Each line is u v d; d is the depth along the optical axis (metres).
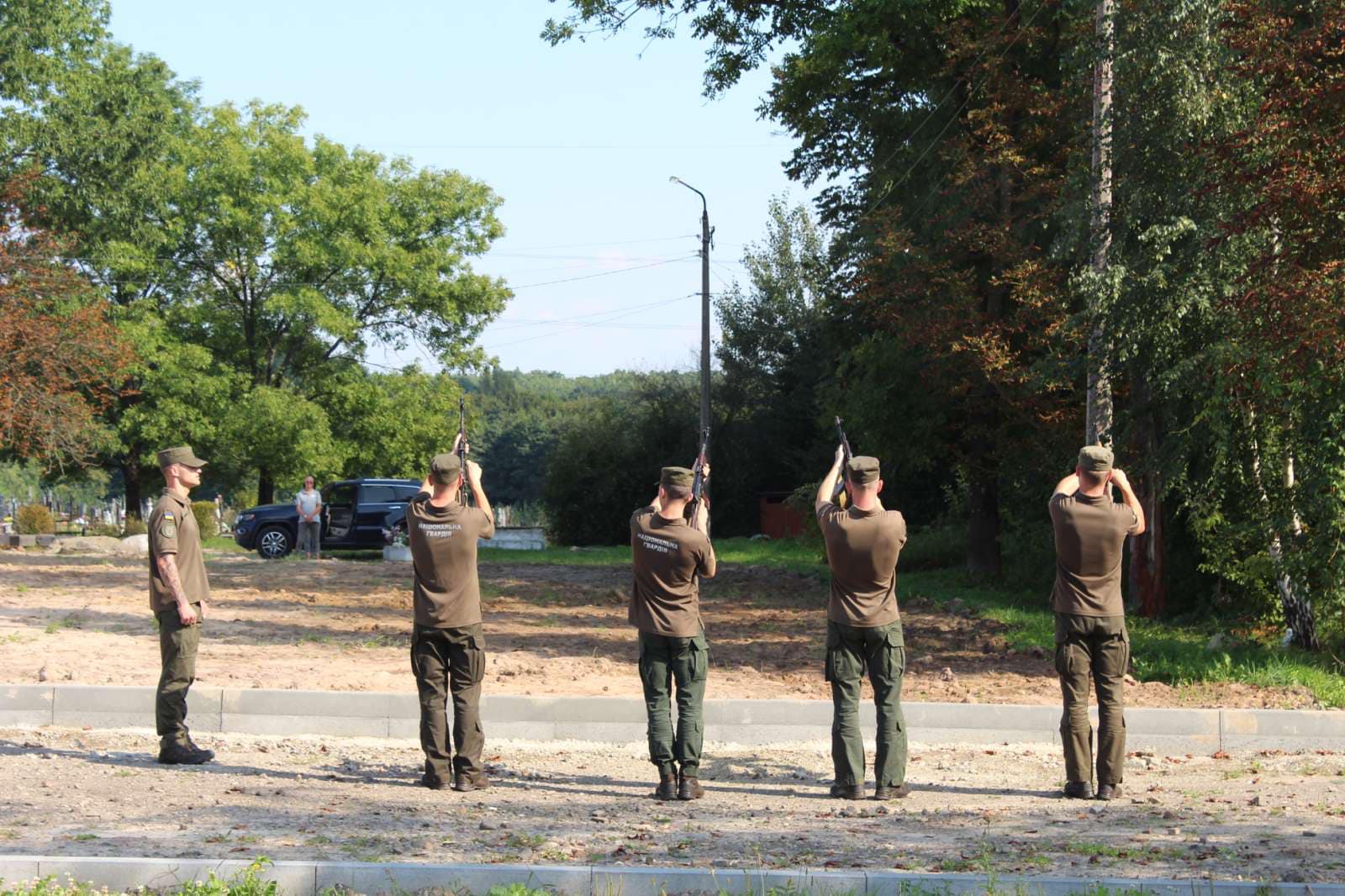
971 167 58.62
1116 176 44.91
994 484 70.81
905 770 24.75
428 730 22.27
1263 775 24.91
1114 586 22.55
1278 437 40.81
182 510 23.70
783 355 149.00
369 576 64.38
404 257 116.44
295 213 113.19
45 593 50.59
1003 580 69.31
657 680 22.03
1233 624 46.41
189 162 111.12
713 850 17.23
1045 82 61.75
